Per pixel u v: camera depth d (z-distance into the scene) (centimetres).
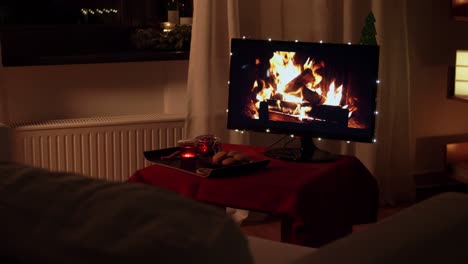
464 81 407
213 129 385
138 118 379
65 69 382
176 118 384
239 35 380
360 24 407
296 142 413
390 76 417
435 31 438
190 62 379
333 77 277
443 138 452
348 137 278
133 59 381
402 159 431
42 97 379
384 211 416
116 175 375
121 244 95
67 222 103
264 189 246
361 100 274
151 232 95
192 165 267
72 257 98
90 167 370
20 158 356
